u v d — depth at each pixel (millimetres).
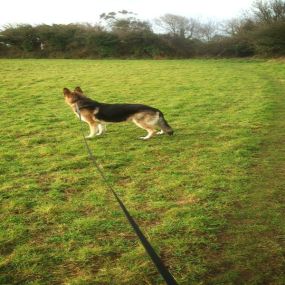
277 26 26250
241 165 6012
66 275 3346
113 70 21156
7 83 15820
